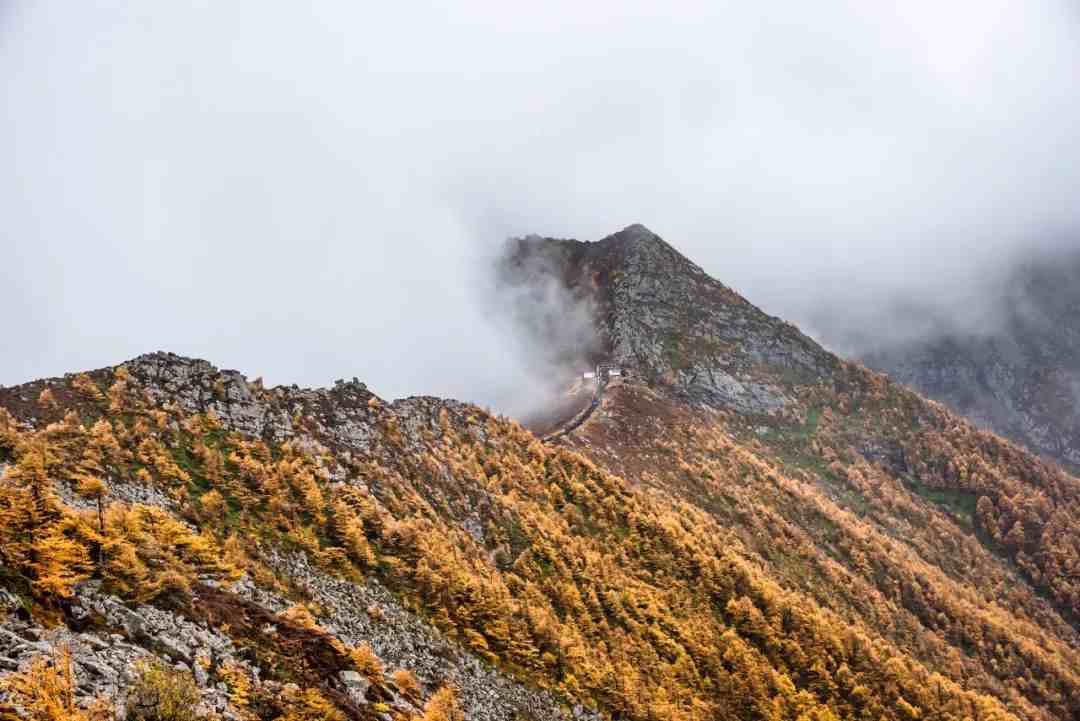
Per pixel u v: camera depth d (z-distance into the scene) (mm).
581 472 172375
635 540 150750
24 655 36281
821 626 146625
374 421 129125
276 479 91250
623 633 114938
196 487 83062
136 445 84938
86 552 47844
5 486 52719
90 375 95812
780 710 117438
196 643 47000
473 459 145750
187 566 59250
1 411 80062
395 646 73875
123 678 38781
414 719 57281
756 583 150500
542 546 124938
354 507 97188
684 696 107938
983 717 153375
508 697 81750
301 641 55938
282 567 75375
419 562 91688
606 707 93250
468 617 89500
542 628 96500
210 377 105250
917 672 156500
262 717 44281
